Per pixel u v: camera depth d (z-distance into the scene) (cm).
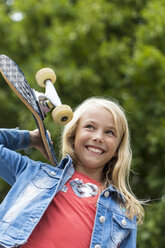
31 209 232
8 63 235
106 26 624
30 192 240
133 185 581
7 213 234
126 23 634
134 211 255
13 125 609
